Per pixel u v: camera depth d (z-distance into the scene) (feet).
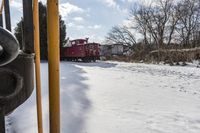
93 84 30.86
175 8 156.97
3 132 4.18
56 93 4.24
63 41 112.98
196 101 22.93
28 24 4.62
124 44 173.99
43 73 40.55
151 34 161.58
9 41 3.45
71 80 32.76
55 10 4.19
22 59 4.27
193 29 149.69
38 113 4.74
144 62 104.22
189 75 47.44
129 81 36.22
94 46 100.42
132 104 20.76
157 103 21.58
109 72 50.44
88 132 13.46
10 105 4.19
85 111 17.26
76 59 105.81
